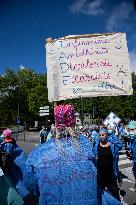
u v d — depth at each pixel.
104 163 2.05
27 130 21.22
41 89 20.11
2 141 1.98
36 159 0.92
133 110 15.28
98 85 1.87
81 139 0.97
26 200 1.76
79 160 0.91
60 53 1.80
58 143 0.93
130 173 3.77
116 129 4.95
